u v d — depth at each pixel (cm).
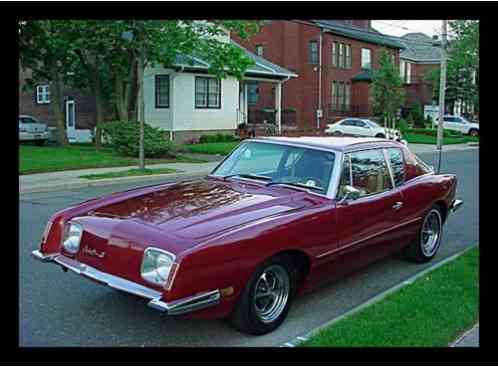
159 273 393
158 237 410
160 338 440
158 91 2758
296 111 4322
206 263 395
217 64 2208
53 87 2375
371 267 658
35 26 2091
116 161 1836
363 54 4634
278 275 461
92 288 557
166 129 2742
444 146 3150
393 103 3872
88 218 463
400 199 600
